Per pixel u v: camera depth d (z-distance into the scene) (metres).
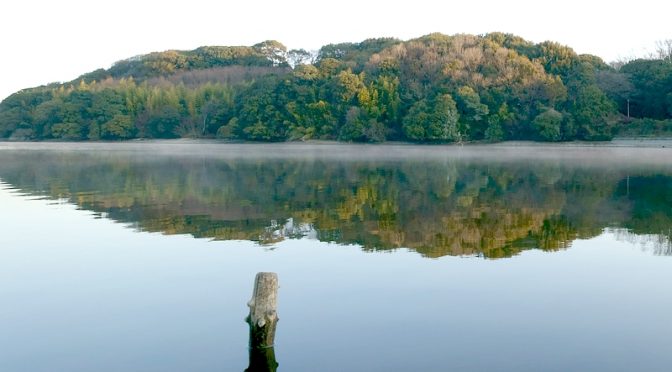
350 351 9.42
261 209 23.16
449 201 25.20
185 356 9.37
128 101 105.94
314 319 10.70
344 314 10.94
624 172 39.25
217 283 12.94
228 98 101.12
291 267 14.09
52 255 15.43
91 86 119.00
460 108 81.50
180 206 24.08
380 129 83.69
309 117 89.44
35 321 10.79
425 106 80.81
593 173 38.69
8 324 10.65
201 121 103.44
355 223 19.83
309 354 9.32
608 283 12.67
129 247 16.31
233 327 10.49
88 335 10.17
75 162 52.97
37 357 9.35
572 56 90.00
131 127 104.25
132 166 47.81
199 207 23.81
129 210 23.00
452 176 37.28
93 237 17.69
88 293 12.30
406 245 16.30
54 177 37.44
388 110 85.25
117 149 83.69
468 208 23.09
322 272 13.62
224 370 8.91
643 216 21.02
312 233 18.14
